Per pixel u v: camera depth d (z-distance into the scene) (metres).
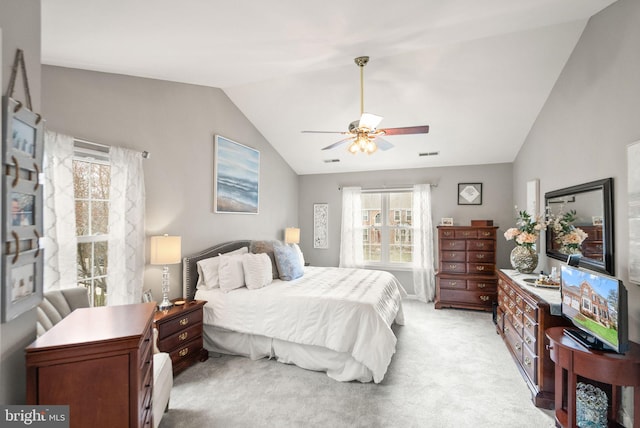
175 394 2.39
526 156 4.30
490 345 3.36
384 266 5.75
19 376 1.16
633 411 1.78
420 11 2.04
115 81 2.65
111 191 2.55
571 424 1.85
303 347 2.82
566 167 2.96
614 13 2.15
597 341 1.88
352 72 3.37
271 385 2.53
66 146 2.17
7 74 1.06
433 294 5.32
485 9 2.11
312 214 6.24
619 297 1.66
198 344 2.94
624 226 2.06
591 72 2.47
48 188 2.03
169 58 2.38
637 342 1.93
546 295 2.54
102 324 1.31
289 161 5.74
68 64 2.27
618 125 2.11
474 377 2.68
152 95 2.98
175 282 3.23
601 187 2.27
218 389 2.47
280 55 2.59
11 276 1.05
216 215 3.85
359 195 5.84
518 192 4.74
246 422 2.07
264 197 4.98
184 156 3.35
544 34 2.68
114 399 1.18
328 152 5.31
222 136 3.92
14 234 1.06
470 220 5.25
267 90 3.87
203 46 2.20
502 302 3.56
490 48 2.88
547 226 3.34
